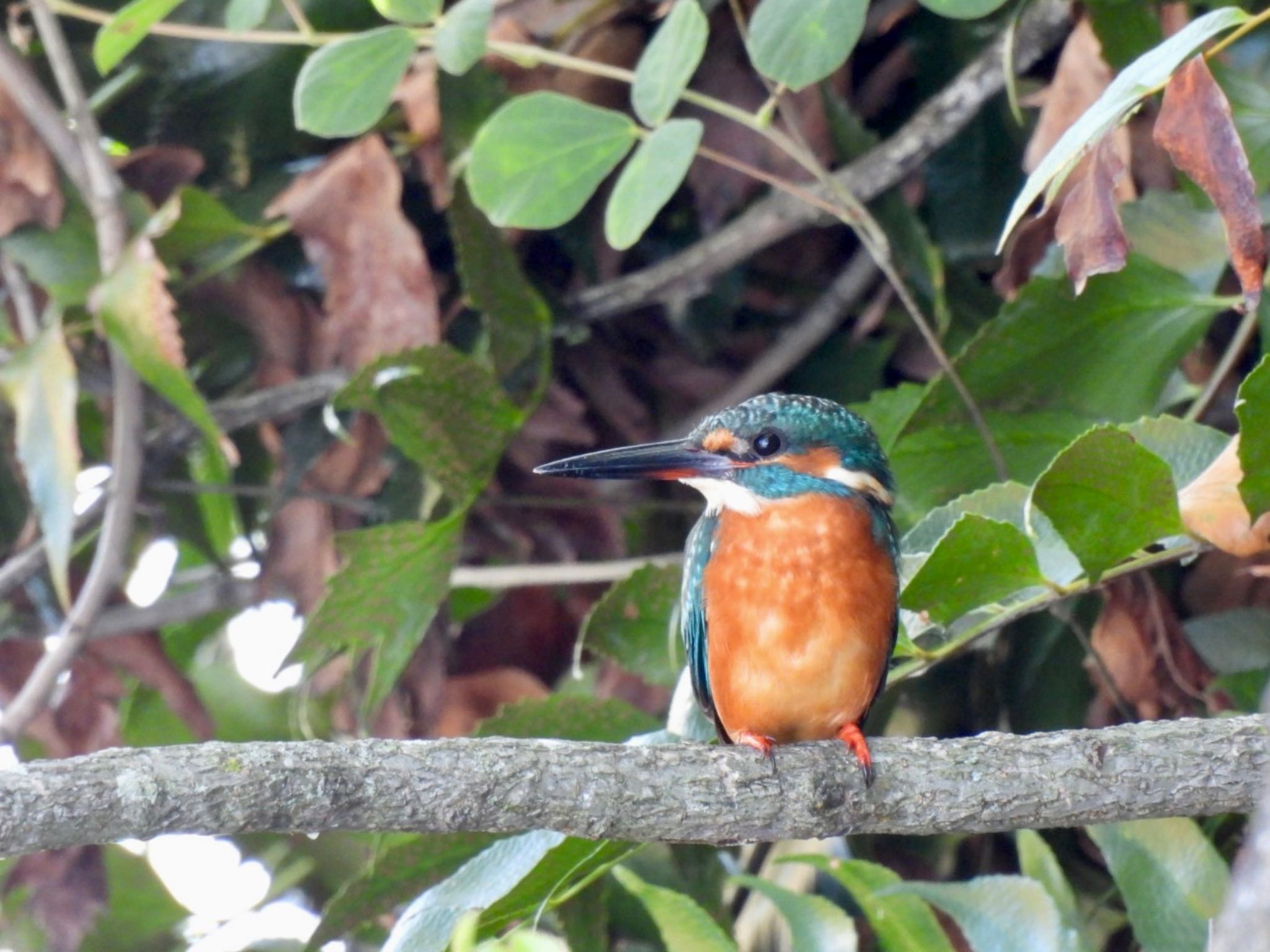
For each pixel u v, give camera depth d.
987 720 9.66
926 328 8.02
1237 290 8.66
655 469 8.09
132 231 9.19
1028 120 9.62
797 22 6.88
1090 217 5.52
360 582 8.24
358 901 7.37
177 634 11.53
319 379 9.80
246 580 10.27
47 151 9.27
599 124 7.37
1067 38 9.21
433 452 8.47
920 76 9.84
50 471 8.74
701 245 9.88
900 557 7.54
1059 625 9.39
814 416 7.95
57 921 10.09
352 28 9.73
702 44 7.23
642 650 8.24
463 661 10.34
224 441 8.69
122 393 9.16
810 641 7.39
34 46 9.97
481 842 7.39
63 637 8.70
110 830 5.03
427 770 5.40
